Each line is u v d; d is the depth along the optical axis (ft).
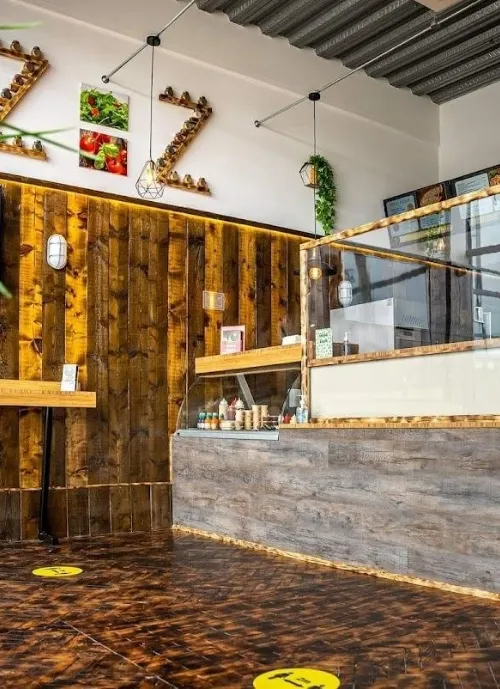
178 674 8.50
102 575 14.15
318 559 15.44
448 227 13.52
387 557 13.92
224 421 19.26
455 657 9.14
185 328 21.95
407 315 14.08
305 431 15.97
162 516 20.88
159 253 21.66
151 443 20.97
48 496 18.95
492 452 12.15
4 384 18.51
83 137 20.49
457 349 12.98
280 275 24.31
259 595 12.46
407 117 28.99
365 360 14.75
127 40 21.47
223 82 23.62
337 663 8.91
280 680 8.30
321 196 25.80
